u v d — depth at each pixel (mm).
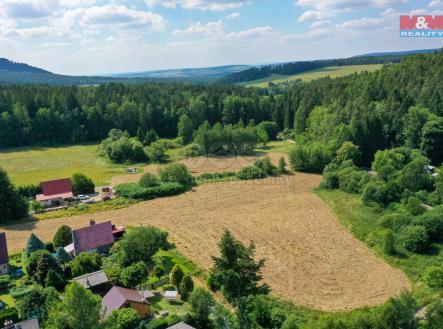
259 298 43469
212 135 130750
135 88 194375
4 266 57094
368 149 106188
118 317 40562
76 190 93750
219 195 92438
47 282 49531
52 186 91688
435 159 97000
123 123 163375
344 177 89938
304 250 62625
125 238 58469
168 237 68812
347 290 50812
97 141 159750
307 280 53406
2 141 147750
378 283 52375
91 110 161375
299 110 149000
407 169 78875
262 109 171500
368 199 76875
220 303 47000
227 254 36969
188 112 167750
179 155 132125
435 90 109125
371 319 36062
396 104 109250
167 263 58500
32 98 164625
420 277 53062
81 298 34219
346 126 109125
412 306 35562
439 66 117500
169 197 91875
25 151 142500
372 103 112000
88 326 33969
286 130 160875
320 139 121625
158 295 49469
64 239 63406
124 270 51594
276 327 41062
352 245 64000
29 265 53719
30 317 43750
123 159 125375
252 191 94750
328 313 45250
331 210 80500
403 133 103875
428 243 59562
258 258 60094
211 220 77000
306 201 86625
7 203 78625
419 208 67375
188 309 45938
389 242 59375
